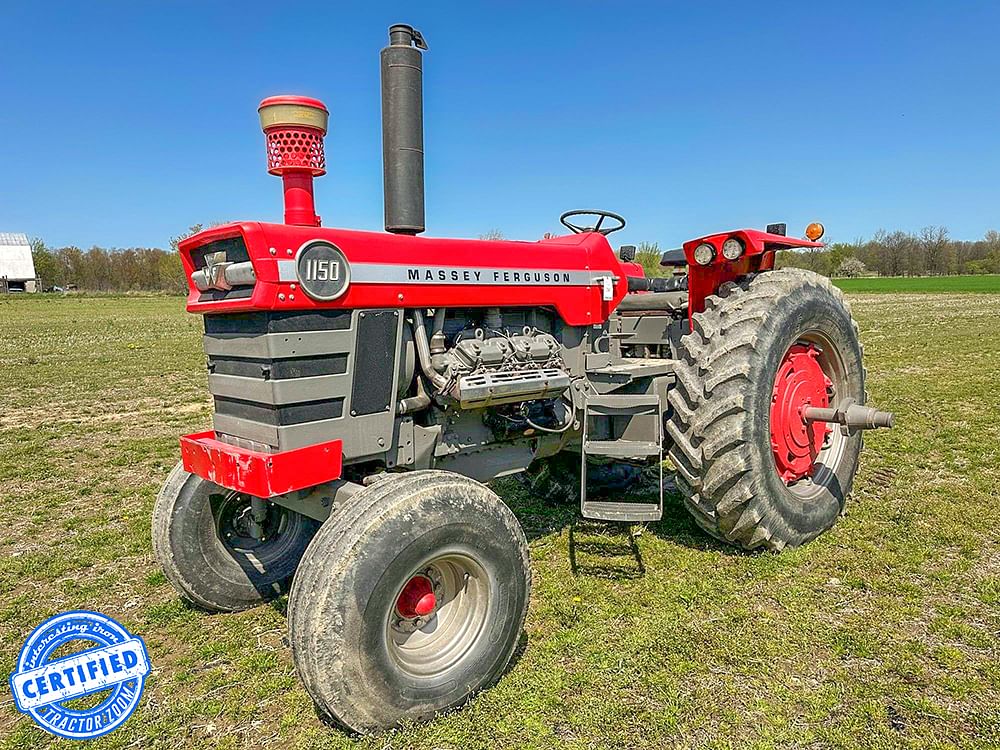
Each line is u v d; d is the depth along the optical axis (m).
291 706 2.70
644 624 3.16
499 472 3.63
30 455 6.86
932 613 3.20
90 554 4.25
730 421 3.56
